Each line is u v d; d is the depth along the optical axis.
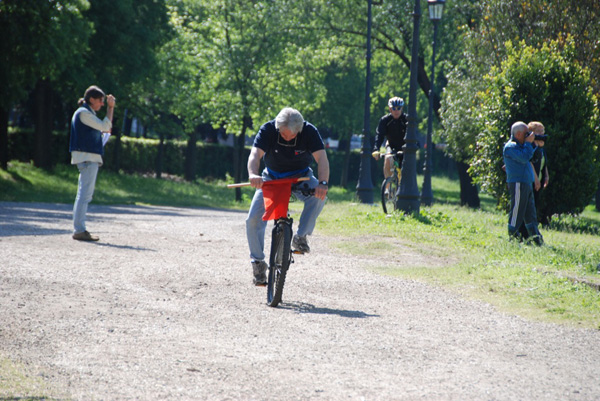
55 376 7.13
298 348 8.51
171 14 59.78
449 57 54.50
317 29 59.50
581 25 36.38
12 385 6.75
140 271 13.39
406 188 24.03
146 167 77.62
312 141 11.20
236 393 6.81
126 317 9.73
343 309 10.98
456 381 7.40
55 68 43.69
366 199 36.94
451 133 49.69
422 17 53.69
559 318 10.55
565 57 28.25
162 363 7.69
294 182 10.93
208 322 9.67
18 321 9.17
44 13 40.38
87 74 50.62
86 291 11.34
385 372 7.66
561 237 21.97
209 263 14.82
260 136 11.14
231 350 8.31
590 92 27.44
